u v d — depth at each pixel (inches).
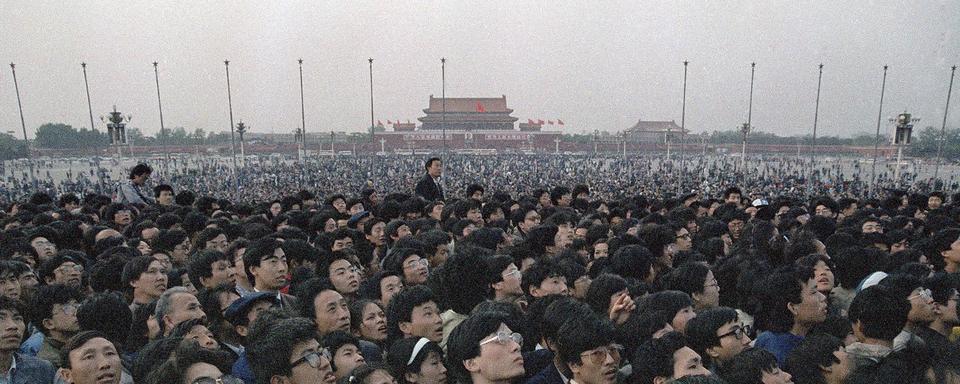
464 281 216.2
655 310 176.4
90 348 148.9
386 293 230.1
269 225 419.5
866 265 240.7
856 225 376.8
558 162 3307.1
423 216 457.4
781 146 3855.8
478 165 3016.7
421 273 255.6
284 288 264.4
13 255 290.0
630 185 1939.0
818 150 3708.2
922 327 188.9
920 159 2459.4
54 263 255.1
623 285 200.5
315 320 184.5
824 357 154.2
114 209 467.2
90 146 3496.6
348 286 246.1
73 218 433.4
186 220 370.3
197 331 172.7
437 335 183.8
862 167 3090.6
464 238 327.9
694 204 542.0
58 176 2827.3
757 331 205.6
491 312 145.6
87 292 257.1
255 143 4168.3
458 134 3917.3
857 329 174.4
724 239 360.5
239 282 244.5
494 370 136.4
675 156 3873.0
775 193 1758.1
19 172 2901.1
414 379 155.5
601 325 143.1
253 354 145.3
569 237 329.7
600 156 3737.7
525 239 323.6
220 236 318.3
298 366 139.6
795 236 304.3
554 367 152.7
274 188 1911.9
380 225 361.1
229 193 1774.1
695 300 224.4
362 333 198.5
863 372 151.6
